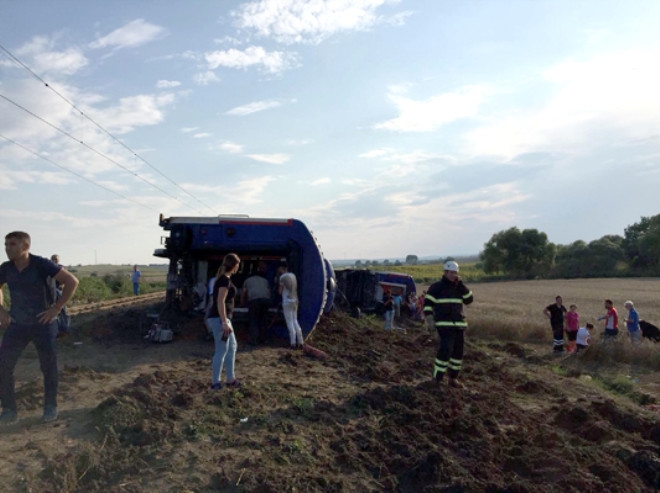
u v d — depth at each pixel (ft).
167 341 39.96
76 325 44.52
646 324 60.85
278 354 36.73
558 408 28.40
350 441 20.56
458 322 29.89
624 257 309.01
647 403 37.83
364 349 43.21
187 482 16.80
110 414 20.43
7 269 20.11
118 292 121.90
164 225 43.91
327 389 27.76
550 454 21.07
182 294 45.19
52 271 20.29
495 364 41.63
